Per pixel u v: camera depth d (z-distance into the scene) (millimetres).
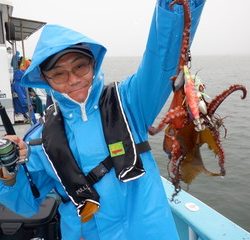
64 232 2164
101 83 2047
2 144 1916
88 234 2070
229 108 32938
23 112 7602
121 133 1940
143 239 1955
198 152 1811
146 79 1873
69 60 1862
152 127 1773
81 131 1973
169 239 1945
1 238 2906
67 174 1952
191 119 1646
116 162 1913
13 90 7594
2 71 6828
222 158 1697
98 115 1997
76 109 1981
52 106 2305
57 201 3086
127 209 1993
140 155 2014
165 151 1737
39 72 2086
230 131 23312
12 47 7902
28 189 2197
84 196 1918
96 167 1934
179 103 1659
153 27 1735
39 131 2262
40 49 1892
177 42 1699
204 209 3268
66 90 1931
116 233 1977
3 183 2082
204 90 1723
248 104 34969
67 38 1863
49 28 1941
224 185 13367
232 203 11977
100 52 2057
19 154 2004
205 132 1708
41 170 2180
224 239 2760
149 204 1971
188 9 1524
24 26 9617
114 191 1943
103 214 1963
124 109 2027
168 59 1753
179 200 3449
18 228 2887
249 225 10742
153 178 2037
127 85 2076
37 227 2910
